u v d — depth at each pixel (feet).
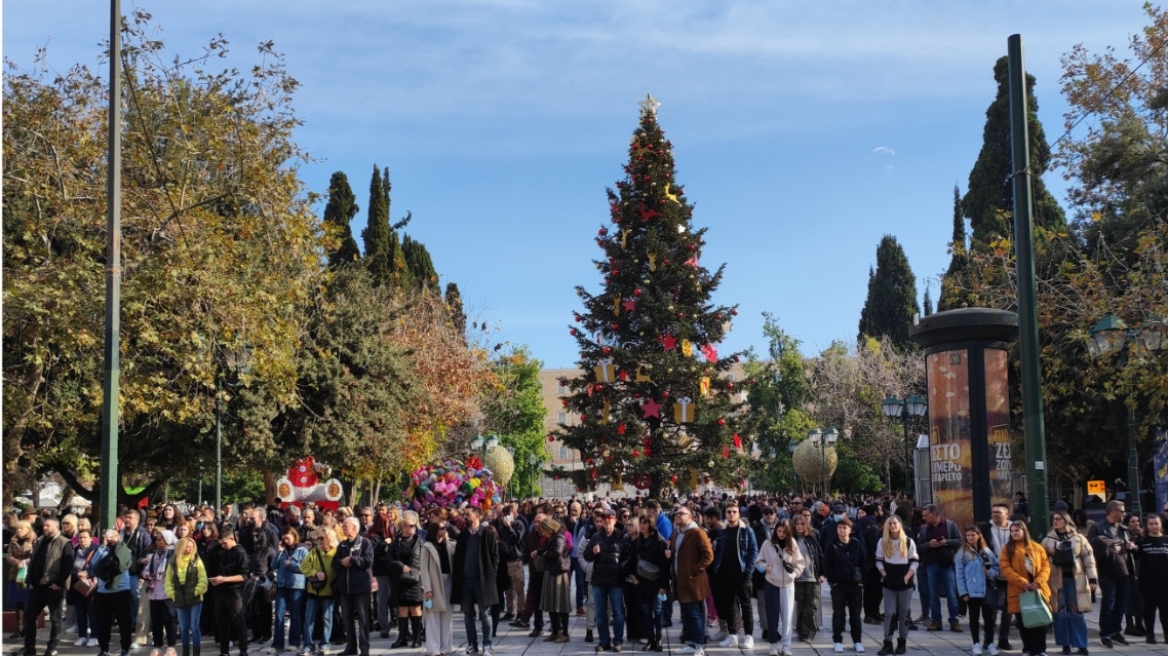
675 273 101.65
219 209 72.95
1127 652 45.78
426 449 127.13
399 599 52.60
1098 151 82.28
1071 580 44.60
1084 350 82.79
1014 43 46.21
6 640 55.06
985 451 60.59
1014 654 45.68
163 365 75.46
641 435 99.14
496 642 53.26
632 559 49.34
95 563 48.21
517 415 223.51
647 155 103.91
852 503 120.98
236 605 47.44
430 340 148.05
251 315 65.62
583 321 103.35
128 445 98.22
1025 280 45.91
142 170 66.23
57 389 69.26
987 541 53.11
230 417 98.53
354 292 118.01
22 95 63.82
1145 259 73.00
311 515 57.47
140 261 63.10
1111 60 77.15
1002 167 158.10
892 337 261.24
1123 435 94.22
